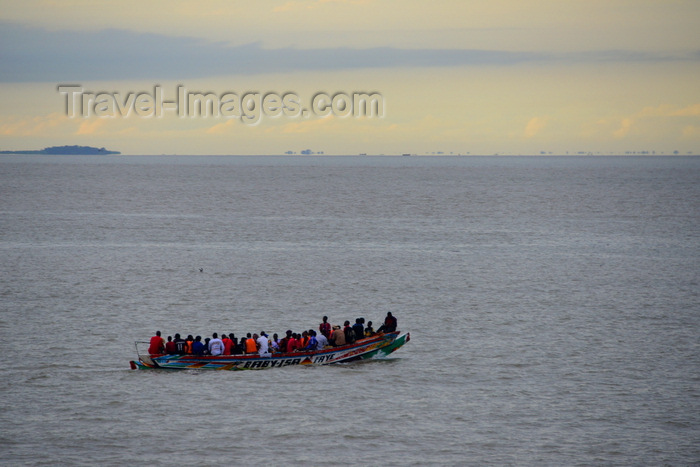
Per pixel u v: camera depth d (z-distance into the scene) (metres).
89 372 52.25
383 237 128.62
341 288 82.75
